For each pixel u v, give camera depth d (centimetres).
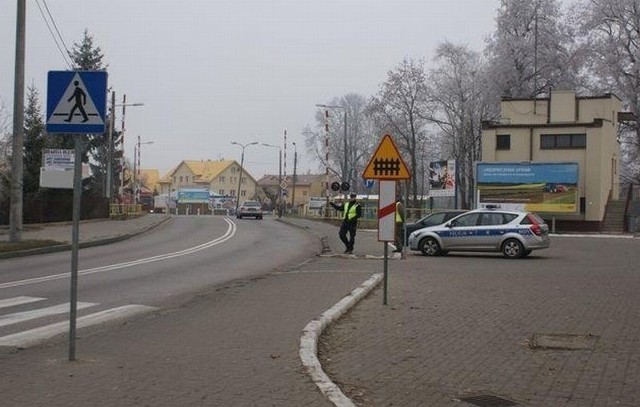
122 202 5288
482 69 5972
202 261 2119
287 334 941
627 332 994
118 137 6366
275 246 2775
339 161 8569
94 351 839
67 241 2595
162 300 1302
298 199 15288
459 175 6231
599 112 4644
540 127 4684
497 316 1129
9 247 2233
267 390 667
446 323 1066
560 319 1102
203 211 11275
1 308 1192
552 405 643
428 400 658
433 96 6041
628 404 646
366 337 961
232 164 15712
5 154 4481
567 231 4512
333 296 1310
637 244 3198
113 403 621
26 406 609
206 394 653
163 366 762
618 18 5278
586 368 784
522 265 2050
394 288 1479
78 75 750
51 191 4188
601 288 1487
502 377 745
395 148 1217
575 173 4388
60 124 750
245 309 1167
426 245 2441
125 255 2294
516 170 4494
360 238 3259
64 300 1289
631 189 4706
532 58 5653
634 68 5169
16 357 804
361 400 655
